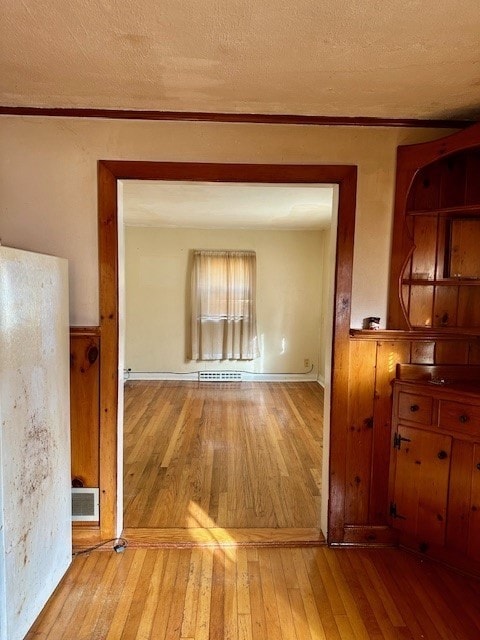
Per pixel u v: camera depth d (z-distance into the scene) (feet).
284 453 11.53
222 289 19.84
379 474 7.25
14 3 4.04
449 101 6.15
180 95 6.04
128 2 4.01
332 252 7.24
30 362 5.20
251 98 6.10
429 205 7.00
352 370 7.09
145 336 20.21
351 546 7.27
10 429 4.73
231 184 7.02
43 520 5.60
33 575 5.33
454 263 7.00
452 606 5.91
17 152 6.62
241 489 9.38
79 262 6.79
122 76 5.49
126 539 7.31
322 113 6.60
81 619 5.57
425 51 4.83
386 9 4.08
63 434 6.27
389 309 7.09
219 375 20.27
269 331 20.40
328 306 7.48
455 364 7.12
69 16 4.23
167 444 12.14
